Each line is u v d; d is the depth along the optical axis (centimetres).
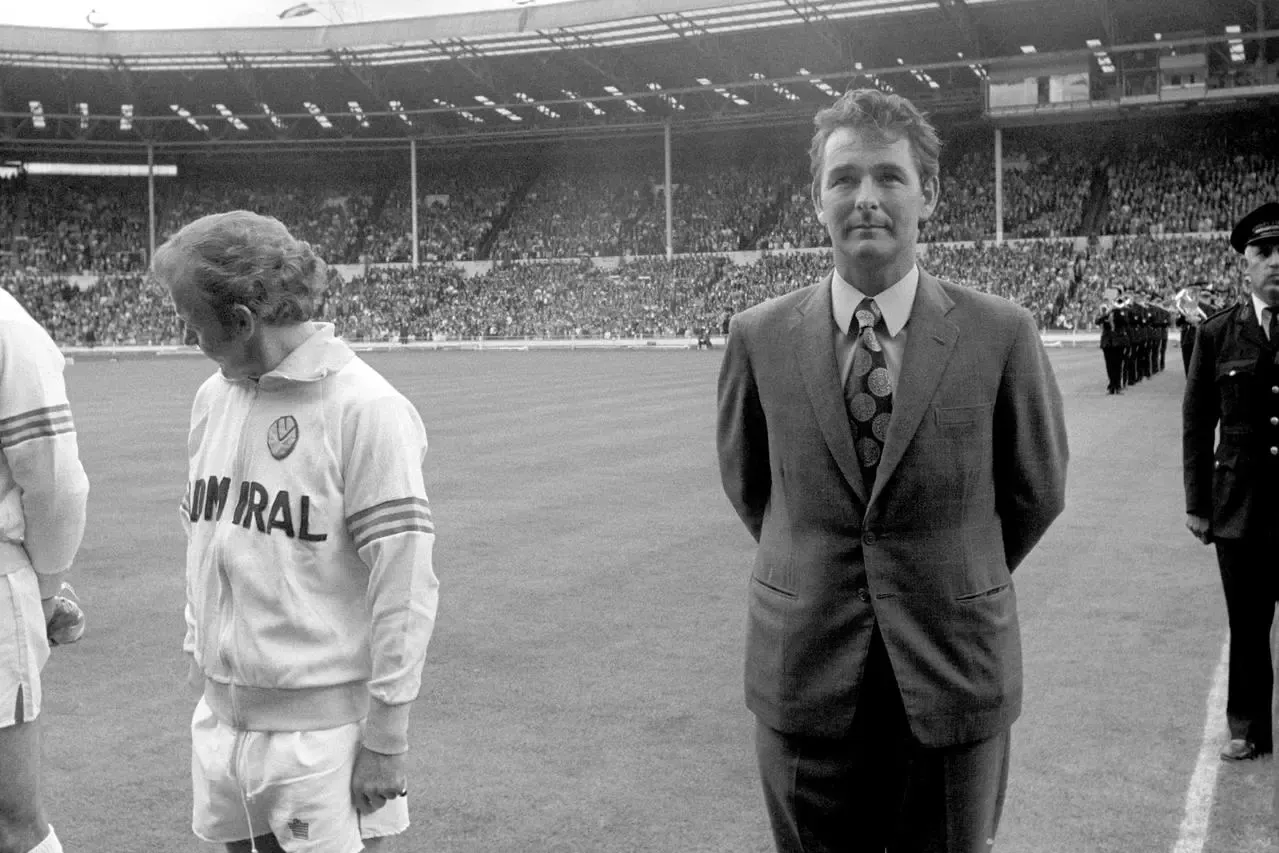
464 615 748
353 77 5994
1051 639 677
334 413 283
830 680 276
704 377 3234
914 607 271
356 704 286
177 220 6712
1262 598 496
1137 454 1477
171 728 548
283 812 277
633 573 867
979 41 5119
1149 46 4778
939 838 279
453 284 6341
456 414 2164
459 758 508
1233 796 461
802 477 279
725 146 6638
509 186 6906
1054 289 5059
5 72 5816
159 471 1450
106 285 6291
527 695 589
